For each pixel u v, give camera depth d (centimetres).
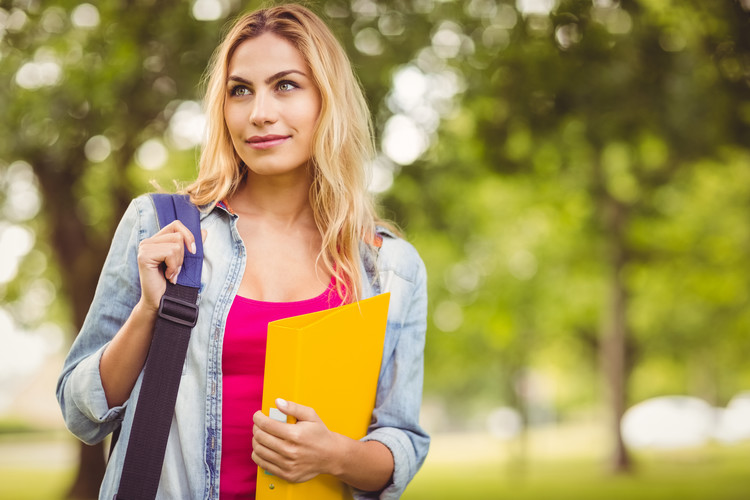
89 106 955
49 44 898
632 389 4516
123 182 1266
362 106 272
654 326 2994
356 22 966
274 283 243
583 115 1027
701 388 4412
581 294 2831
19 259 1909
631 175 1666
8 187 1457
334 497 229
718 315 2861
